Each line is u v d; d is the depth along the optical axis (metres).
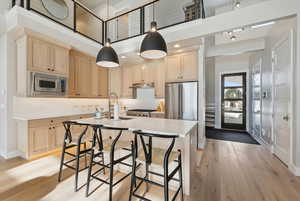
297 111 2.33
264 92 3.95
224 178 2.26
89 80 4.25
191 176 1.99
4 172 2.36
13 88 2.97
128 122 2.25
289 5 2.24
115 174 2.31
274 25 3.09
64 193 1.85
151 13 4.95
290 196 1.84
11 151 2.94
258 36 4.05
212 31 2.79
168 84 3.99
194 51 3.72
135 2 4.94
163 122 2.25
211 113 6.66
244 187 2.03
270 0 2.34
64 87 3.41
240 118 5.97
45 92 3.04
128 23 5.29
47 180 2.14
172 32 3.21
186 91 3.76
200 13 3.15
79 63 3.96
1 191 1.89
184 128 1.79
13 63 2.96
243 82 5.87
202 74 3.63
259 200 1.76
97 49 4.30
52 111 3.58
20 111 3.05
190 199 1.78
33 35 2.84
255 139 4.56
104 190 1.92
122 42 3.97
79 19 6.10
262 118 4.11
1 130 3.03
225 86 6.26
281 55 2.90
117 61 2.51
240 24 2.54
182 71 3.86
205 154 3.28
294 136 2.42
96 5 5.37
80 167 2.55
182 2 4.90
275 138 3.19
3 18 2.79
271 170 2.52
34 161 2.75
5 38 2.90
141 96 5.11
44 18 3.01
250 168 2.59
